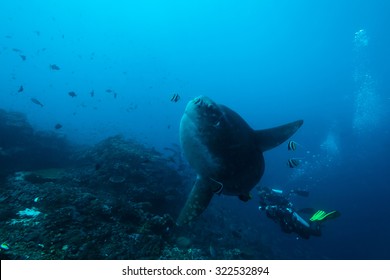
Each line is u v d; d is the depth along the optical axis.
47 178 9.27
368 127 42.00
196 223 10.60
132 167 10.46
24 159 11.29
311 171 32.12
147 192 9.32
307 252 16.84
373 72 72.19
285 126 3.29
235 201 19.25
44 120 44.19
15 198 7.15
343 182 29.42
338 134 42.69
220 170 2.82
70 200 7.29
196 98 2.97
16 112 14.56
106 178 9.66
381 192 26.75
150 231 7.16
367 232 22.16
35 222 5.98
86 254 5.34
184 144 2.93
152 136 52.41
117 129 42.44
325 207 24.47
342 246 20.27
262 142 3.22
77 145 17.28
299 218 7.02
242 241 12.41
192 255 6.96
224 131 2.85
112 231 6.41
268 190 7.95
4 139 11.59
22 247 5.02
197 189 2.84
